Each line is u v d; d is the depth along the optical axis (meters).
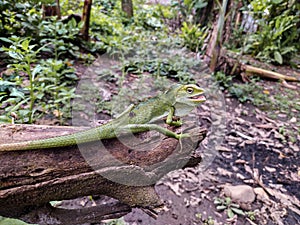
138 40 0.71
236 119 0.75
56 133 0.24
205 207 0.47
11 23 0.72
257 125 0.73
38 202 0.23
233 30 1.17
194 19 1.21
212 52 0.91
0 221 0.25
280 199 0.51
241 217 0.46
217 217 0.45
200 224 0.43
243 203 0.48
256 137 0.68
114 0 1.59
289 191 0.53
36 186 0.21
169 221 0.43
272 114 0.80
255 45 1.24
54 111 0.54
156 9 1.48
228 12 1.03
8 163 0.21
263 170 0.58
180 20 1.32
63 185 0.22
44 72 0.59
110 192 0.24
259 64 1.17
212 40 0.94
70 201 0.41
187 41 0.97
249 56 1.25
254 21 1.18
